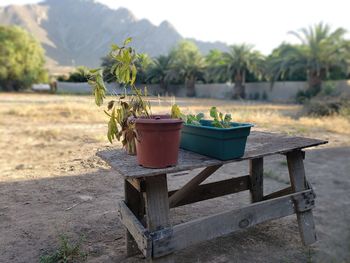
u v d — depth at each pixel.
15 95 31.11
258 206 2.31
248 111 14.24
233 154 2.04
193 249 2.57
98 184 4.36
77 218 3.21
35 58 41.59
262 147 2.40
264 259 2.41
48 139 7.88
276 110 15.59
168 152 1.85
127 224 2.27
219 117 2.42
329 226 2.96
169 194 2.96
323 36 23.94
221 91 37.34
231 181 3.07
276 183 4.30
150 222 1.94
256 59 31.84
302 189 2.62
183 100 29.59
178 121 1.84
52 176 4.75
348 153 6.15
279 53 28.16
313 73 25.12
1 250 2.58
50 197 3.84
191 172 4.95
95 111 13.03
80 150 6.57
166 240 1.94
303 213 2.58
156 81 36.47
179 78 39.41
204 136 2.12
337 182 4.32
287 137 2.85
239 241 2.70
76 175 4.80
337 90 23.16
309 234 2.60
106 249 2.59
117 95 2.07
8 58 38.09
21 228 2.98
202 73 38.75
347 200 3.63
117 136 2.13
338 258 2.38
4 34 39.31
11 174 4.86
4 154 6.26
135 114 2.08
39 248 2.61
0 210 3.43
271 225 2.99
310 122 10.42
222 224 2.15
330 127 9.31
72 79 39.19
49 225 3.05
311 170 4.95
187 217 3.22
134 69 2.00
